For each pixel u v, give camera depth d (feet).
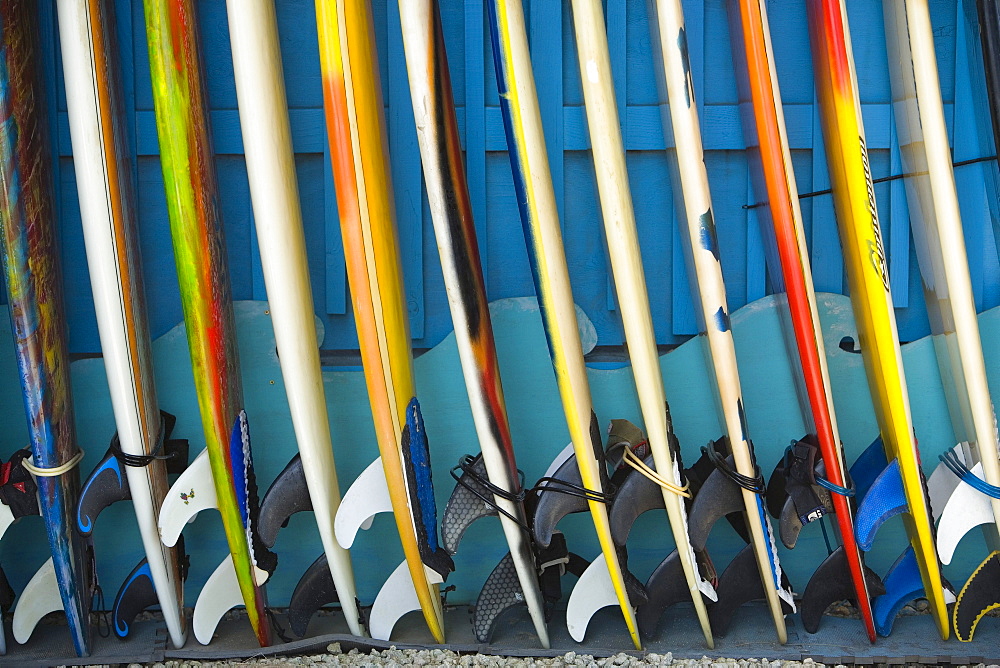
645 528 6.19
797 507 5.37
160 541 5.50
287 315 5.11
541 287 5.01
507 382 5.97
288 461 6.07
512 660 5.58
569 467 5.34
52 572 5.54
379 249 5.02
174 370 5.95
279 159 5.07
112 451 5.34
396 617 5.66
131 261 5.39
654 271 5.93
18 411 6.01
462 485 5.38
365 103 4.95
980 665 5.42
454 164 5.16
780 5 5.66
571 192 5.82
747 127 5.47
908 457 5.34
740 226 5.86
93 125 4.94
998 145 5.33
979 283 5.84
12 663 5.54
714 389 5.94
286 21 5.63
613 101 5.13
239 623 6.07
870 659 5.47
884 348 5.29
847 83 5.09
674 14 4.82
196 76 5.29
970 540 6.16
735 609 5.67
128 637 5.86
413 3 4.66
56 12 5.58
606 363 5.99
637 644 5.58
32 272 5.13
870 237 5.21
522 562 5.43
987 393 5.23
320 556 5.75
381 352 5.00
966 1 5.51
